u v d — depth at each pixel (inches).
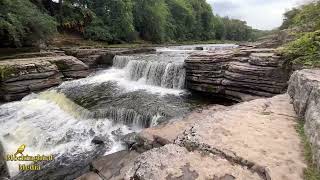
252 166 103.6
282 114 166.4
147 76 574.9
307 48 313.0
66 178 254.1
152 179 96.7
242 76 400.8
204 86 470.9
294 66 317.7
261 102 201.2
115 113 366.9
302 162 104.3
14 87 475.8
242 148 117.3
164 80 538.6
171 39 1927.9
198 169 103.0
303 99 155.3
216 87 450.0
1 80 466.6
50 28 762.2
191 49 1058.7
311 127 119.8
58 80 558.6
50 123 368.5
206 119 159.9
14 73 476.7
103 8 1286.9
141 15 1557.6
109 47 1021.8
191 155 114.3
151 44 1493.6
